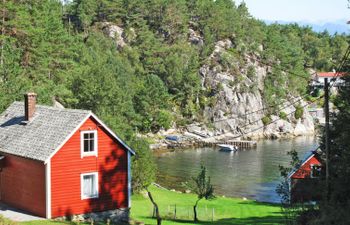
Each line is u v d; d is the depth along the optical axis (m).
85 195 37.41
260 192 73.44
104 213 38.31
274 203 62.16
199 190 48.03
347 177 26.17
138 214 49.22
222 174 89.06
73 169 36.75
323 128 30.91
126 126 72.69
